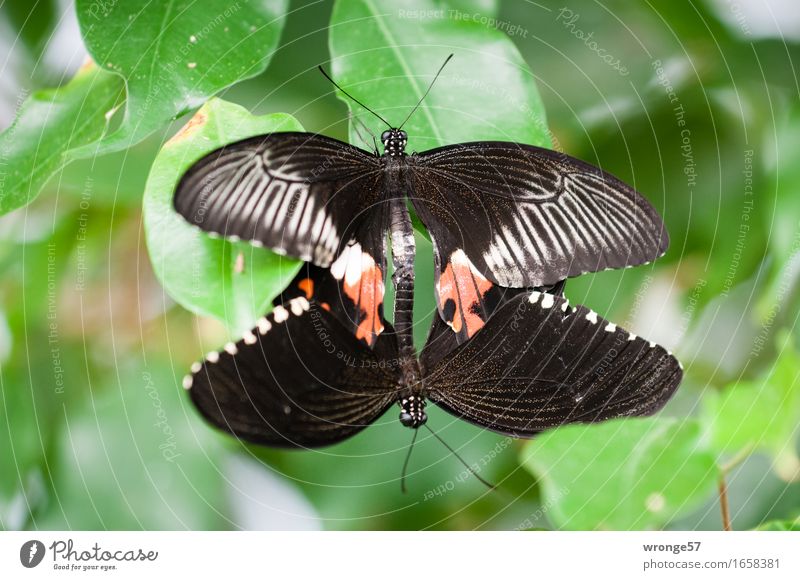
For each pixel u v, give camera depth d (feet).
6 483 1.83
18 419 1.84
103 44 1.73
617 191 1.77
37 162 1.73
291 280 1.76
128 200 1.82
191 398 1.70
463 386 1.78
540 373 1.77
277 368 1.73
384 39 1.77
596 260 1.77
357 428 1.75
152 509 1.81
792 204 1.76
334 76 1.76
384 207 1.79
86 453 1.82
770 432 1.70
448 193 1.80
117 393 1.84
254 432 1.72
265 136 1.72
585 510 1.69
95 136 1.73
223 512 1.82
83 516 1.81
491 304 1.79
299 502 1.84
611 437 1.70
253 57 1.74
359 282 1.78
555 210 1.78
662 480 1.69
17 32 1.83
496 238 1.80
